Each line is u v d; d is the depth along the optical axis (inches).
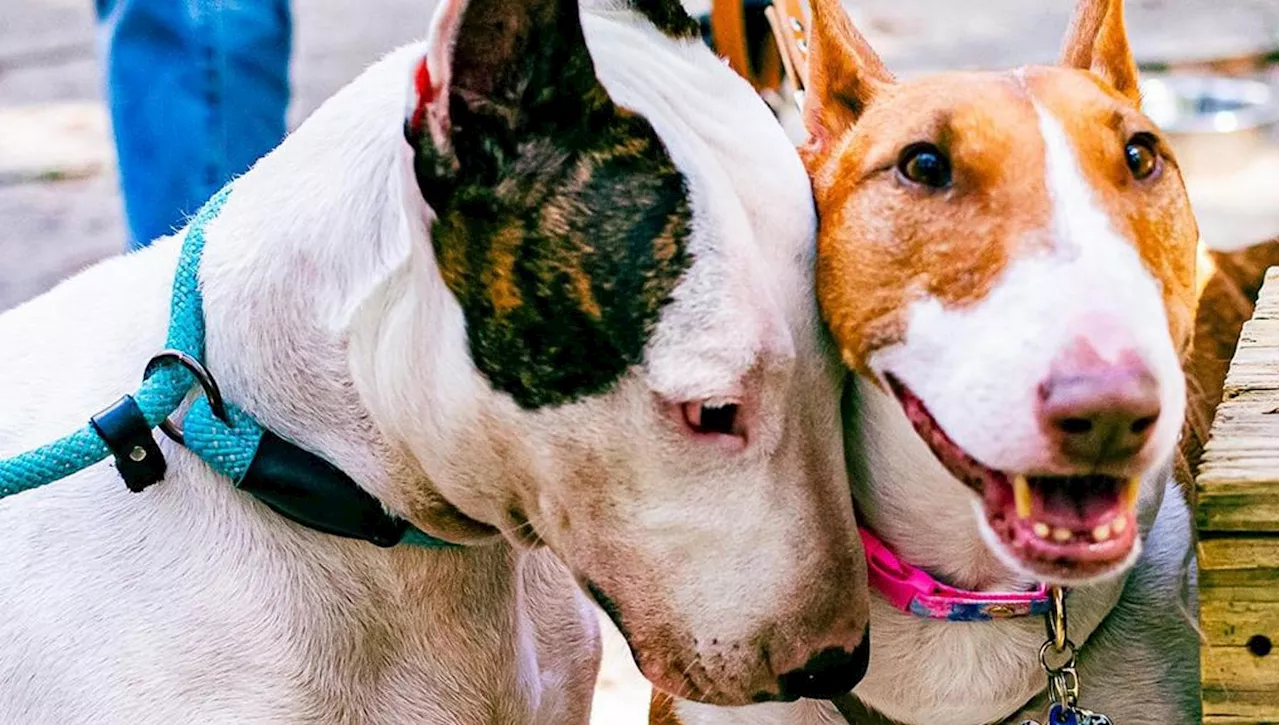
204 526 100.5
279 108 162.6
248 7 157.6
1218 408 96.4
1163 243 83.8
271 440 99.3
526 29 85.1
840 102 95.2
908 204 85.1
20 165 352.8
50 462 97.8
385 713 104.7
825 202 91.6
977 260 81.5
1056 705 99.3
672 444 87.5
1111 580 98.2
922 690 102.0
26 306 113.5
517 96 86.1
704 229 86.3
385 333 94.7
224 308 100.7
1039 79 87.0
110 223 320.5
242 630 99.2
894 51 410.9
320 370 98.0
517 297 87.5
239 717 98.4
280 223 99.8
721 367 85.7
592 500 90.3
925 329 83.0
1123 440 75.2
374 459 98.7
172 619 98.8
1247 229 257.6
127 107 158.4
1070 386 74.5
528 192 86.8
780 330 87.3
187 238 104.7
